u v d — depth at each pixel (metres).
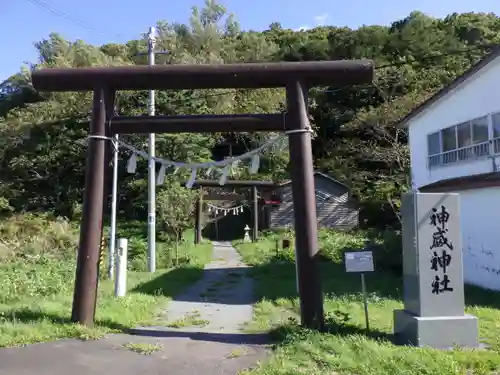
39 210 30.84
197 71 8.06
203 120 8.20
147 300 10.93
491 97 14.05
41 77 8.10
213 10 54.66
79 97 34.78
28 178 34.00
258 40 48.75
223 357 6.36
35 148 34.41
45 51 42.00
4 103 41.12
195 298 12.16
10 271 14.57
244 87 8.23
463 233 14.40
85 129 34.47
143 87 8.26
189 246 24.36
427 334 6.79
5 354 6.23
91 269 7.89
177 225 22.80
